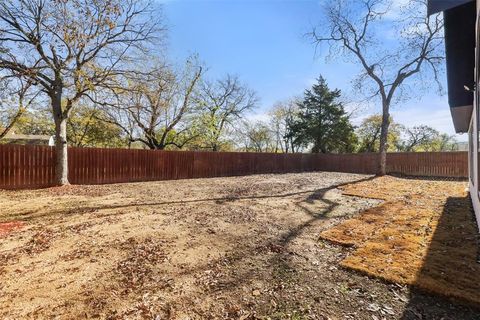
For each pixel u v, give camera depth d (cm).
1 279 305
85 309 249
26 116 1862
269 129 3488
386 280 302
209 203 736
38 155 981
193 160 1523
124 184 1152
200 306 256
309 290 286
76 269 330
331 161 2191
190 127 2275
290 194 912
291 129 3105
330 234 473
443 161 1608
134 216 576
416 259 358
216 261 359
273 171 1998
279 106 3472
